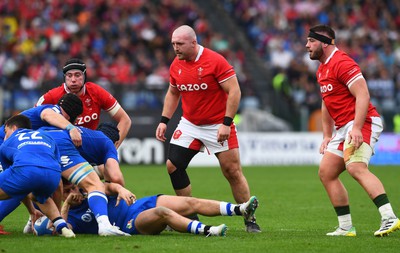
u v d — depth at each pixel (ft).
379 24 398.83
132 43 347.77
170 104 118.21
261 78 361.30
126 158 285.02
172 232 106.32
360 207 154.40
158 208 98.94
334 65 104.63
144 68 333.42
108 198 103.04
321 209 149.69
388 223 100.42
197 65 110.93
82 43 338.13
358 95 102.01
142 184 203.51
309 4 396.57
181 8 371.15
